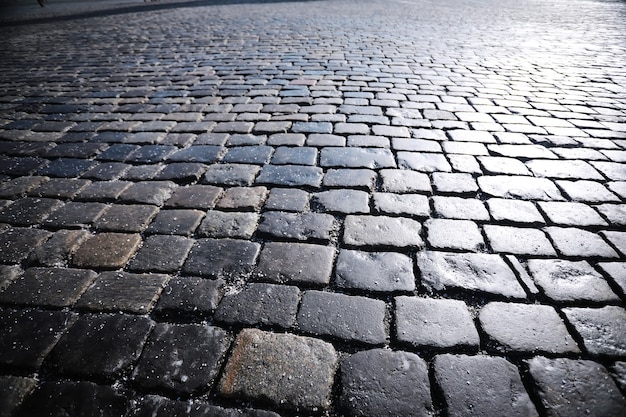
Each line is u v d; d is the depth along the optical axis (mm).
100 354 705
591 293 794
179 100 1812
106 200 1073
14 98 1886
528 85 1967
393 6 5562
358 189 1097
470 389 656
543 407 635
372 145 1322
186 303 785
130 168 1219
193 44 3105
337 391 656
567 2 6520
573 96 1806
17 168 1223
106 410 639
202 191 1104
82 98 1877
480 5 5840
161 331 738
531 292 798
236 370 682
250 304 783
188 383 667
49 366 691
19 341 724
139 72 2324
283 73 2215
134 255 892
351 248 904
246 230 958
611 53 2689
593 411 630
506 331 732
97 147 1349
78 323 752
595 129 1433
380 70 2240
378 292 804
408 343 718
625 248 892
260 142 1357
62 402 648
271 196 1076
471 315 760
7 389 664
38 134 1454
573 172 1165
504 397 646
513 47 2885
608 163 1208
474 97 1784
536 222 971
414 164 1209
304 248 905
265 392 655
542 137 1371
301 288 813
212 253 894
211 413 633
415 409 634
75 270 857
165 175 1180
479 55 2619
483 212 1006
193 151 1308
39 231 962
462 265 857
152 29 3896
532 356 696
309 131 1426
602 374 672
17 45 3266
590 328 734
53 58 2748
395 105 1680
